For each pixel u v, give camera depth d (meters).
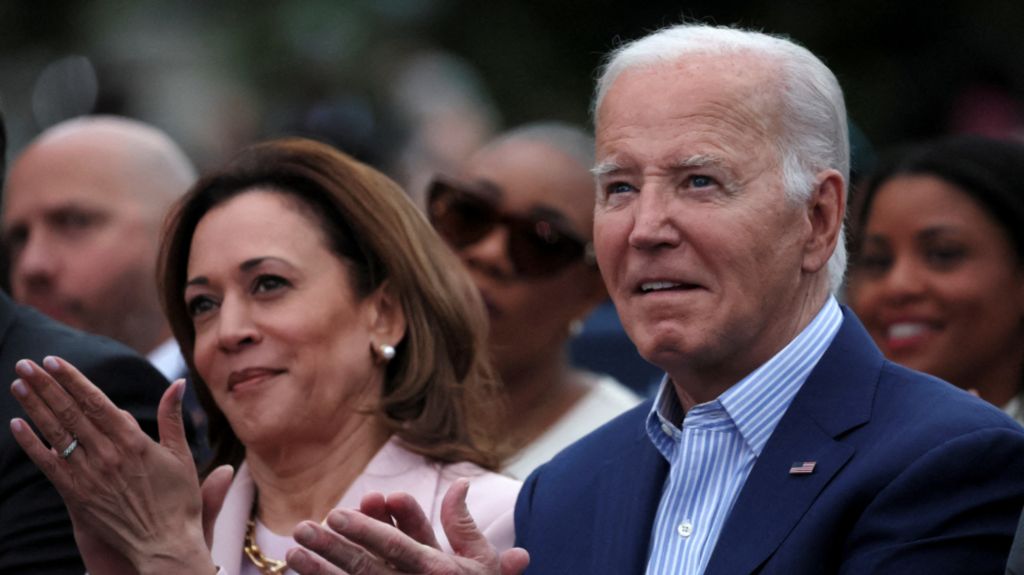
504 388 15.48
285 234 12.54
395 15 31.69
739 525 10.39
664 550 10.80
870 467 10.19
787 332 10.80
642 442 11.48
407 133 28.55
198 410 15.38
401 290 12.93
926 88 26.97
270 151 12.97
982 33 27.55
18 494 12.86
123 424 10.69
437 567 9.95
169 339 18.69
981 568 9.88
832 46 29.00
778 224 10.60
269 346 12.37
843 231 11.25
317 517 12.55
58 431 10.67
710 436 10.88
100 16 33.34
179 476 10.83
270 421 12.36
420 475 12.58
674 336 10.56
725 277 10.52
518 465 16.58
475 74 31.34
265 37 32.00
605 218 10.85
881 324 15.20
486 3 31.77
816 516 10.19
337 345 12.55
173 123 30.55
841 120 10.99
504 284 16.81
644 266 10.62
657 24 30.53
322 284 12.54
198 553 10.79
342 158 13.04
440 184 17.02
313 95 30.48
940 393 10.47
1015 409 14.93
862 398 10.59
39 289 18.27
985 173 14.87
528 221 16.88
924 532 9.91
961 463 9.98
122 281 18.28
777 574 10.15
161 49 32.19
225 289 12.48
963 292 14.82
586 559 11.19
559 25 31.44
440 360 13.04
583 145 17.62
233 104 31.48
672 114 10.65
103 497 10.75
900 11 28.78
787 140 10.66
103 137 18.61
